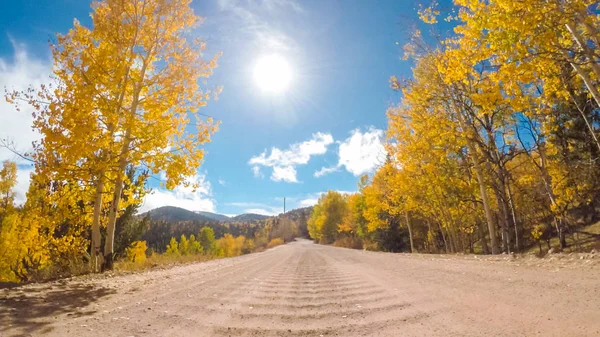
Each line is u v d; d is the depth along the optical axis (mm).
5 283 8188
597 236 19719
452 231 23328
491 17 7938
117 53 10180
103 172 10359
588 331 3057
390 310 4719
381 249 39969
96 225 10836
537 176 19688
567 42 9445
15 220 14906
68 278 8867
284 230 127125
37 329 3758
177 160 11164
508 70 8781
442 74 14711
